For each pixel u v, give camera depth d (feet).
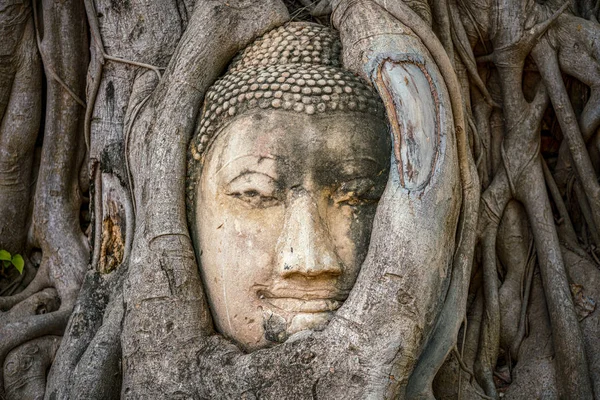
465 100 15.66
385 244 11.51
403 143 11.89
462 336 13.42
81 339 14.38
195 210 12.81
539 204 15.12
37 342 15.39
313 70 12.60
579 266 14.90
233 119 12.39
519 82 15.70
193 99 13.25
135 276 12.57
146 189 12.98
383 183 12.23
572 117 15.28
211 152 12.58
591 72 15.34
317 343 11.22
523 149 15.48
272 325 11.98
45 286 16.63
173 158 12.87
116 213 15.06
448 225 11.98
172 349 12.03
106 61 15.66
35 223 16.98
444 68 13.08
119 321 13.60
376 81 12.29
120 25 15.60
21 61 17.08
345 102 12.21
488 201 15.23
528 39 15.40
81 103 17.08
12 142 17.12
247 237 12.06
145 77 14.99
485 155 15.83
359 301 11.34
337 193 12.07
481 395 13.60
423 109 12.14
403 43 12.66
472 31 15.90
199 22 13.61
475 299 15.08
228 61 13.82
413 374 12.26
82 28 17.13
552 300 14.28
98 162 15.58
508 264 15.31
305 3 15.10
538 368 14.12
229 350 11.87
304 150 11.96
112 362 13.33
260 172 11.98
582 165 15.21
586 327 14.23
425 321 11.53
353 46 12.78
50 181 16.99
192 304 12.31
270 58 13.12
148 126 13.52
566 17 15.71
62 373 13.97
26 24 17.08
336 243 12.03
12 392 14.92
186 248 12.54
